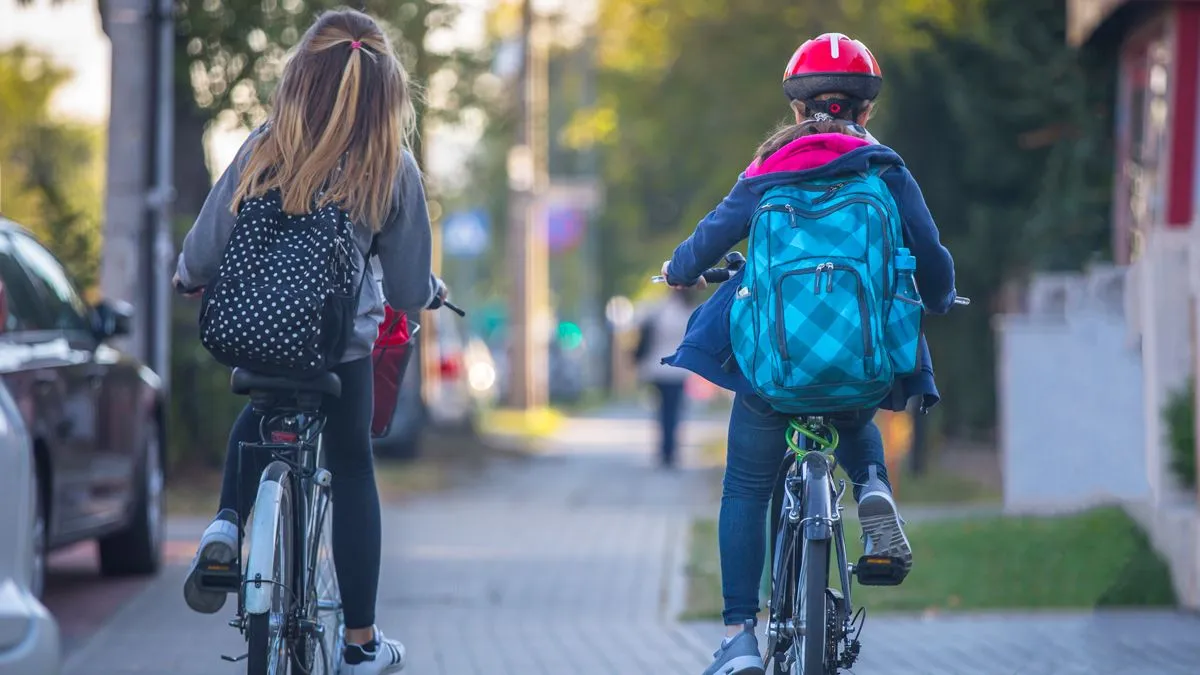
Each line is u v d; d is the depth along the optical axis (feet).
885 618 88.33
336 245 48.24
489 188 364.79
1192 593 88.33
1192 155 131.64
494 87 191.21
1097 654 76.28
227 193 49.83
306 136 48.88
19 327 84.58
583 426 347.15
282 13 158.40
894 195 48.93
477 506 160.76
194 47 157.89
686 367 49.57
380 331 53.93
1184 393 95.76
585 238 598.75
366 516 52.24
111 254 128.88
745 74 275.18
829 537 47.75
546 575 107.55
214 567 48.39
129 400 98.37
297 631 49.62
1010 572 97.86
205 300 47.80
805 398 47.34
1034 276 166.30
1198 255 92.02
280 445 48.78
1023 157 181.68
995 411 196.34
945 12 239.71
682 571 107.14
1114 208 164.14
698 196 300.20
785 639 50.78
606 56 325.21
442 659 77.51
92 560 112.06
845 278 46.60
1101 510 110.93
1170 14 132.05
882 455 51.21
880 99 185.47
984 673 72.38
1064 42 179.32
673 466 219.82
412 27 173.06
